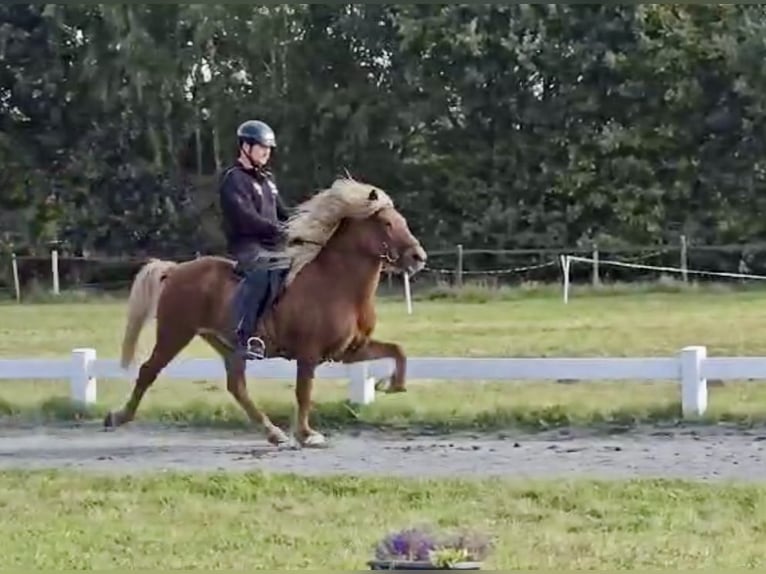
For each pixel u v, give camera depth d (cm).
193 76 4372
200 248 4294
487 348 2077
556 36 4066
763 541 868
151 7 4356
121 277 4225
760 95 3919
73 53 4331
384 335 2328
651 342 2105
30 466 1194
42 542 893
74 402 1533
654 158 3978
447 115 4150
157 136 4325
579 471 1130
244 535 906
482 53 4088
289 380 1778
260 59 4388
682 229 3931
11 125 4347
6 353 2186
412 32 4112
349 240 1288
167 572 812
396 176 4203
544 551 844
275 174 4319
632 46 4009
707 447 1256
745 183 3928
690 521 923
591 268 3888
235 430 1430
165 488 1063
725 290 3288
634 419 1419
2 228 4253
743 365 1406
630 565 809
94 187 4312
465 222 4062
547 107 4053
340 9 4300
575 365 1443
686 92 3953
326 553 853
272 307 1284
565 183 3991
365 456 1238
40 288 3894
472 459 1209
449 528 910
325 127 4253
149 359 1377
